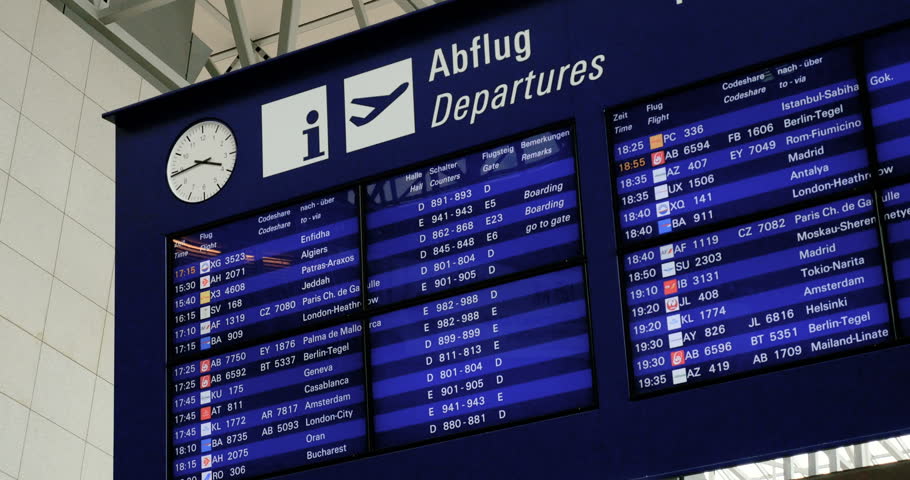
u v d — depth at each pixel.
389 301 7.21
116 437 7.68
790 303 6.29
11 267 12.58
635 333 6.58
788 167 6.53
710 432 6.26
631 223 6.78
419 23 7.68
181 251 7.94
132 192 8.19
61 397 12.85
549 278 6.87
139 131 8.35
